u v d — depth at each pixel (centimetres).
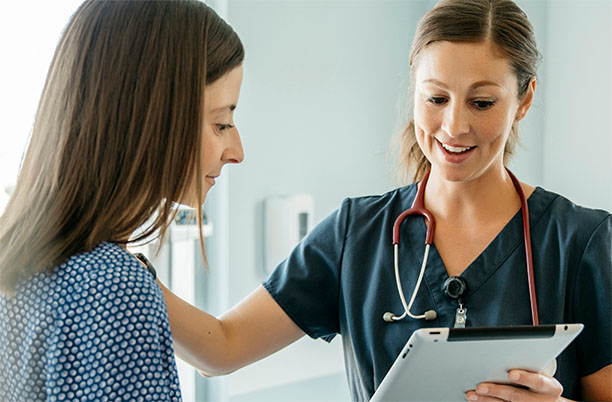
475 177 107
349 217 125
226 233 222
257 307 125
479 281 110
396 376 85
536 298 107
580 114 227
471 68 99
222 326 121
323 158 242
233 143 96
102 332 68
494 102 101
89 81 77
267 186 230
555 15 235
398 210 123
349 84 247
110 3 79
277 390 235
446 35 101
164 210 79
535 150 239
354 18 247
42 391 70
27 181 78
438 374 86
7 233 76
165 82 78
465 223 115
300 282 124
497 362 84
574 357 106
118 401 68
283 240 229
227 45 87
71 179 76
